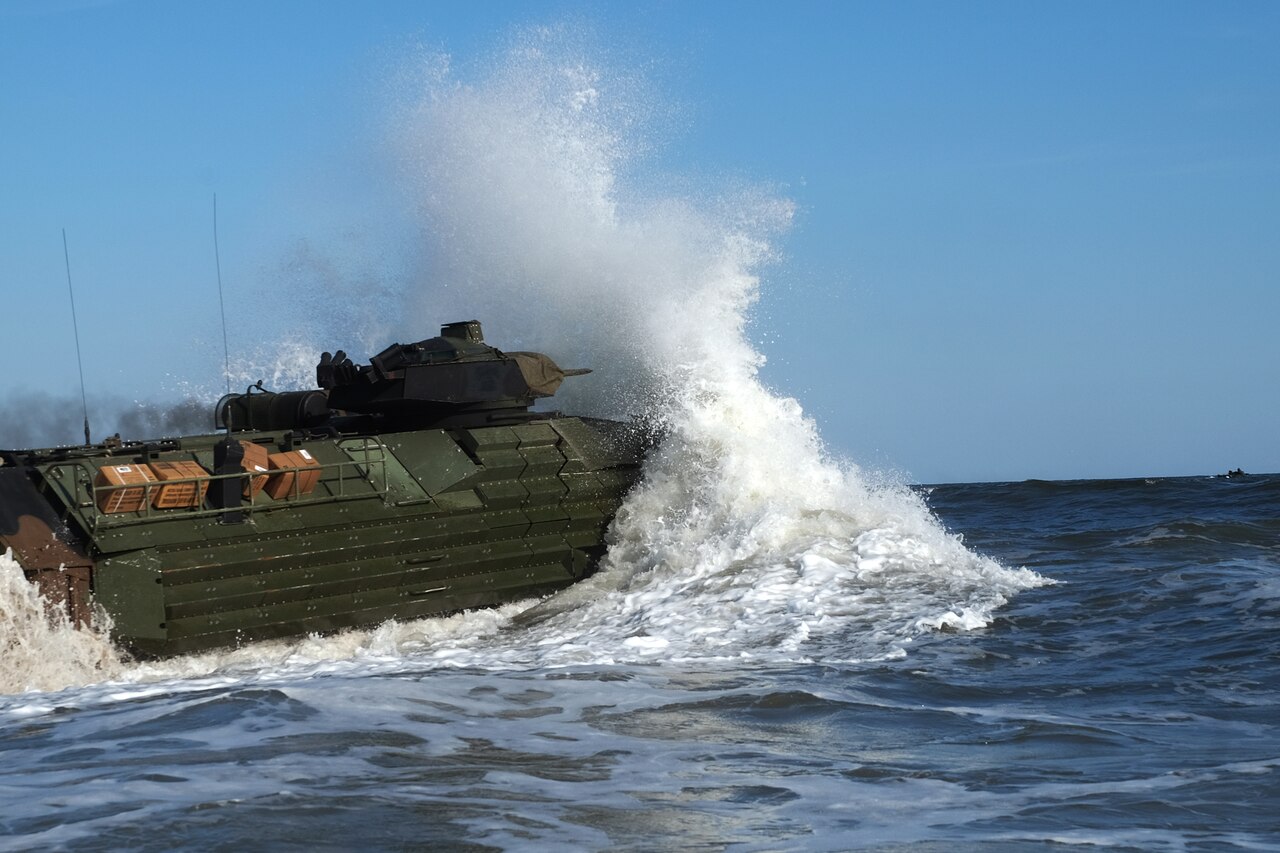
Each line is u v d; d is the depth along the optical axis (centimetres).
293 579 1550
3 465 1520
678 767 870
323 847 683
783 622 1461
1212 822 733
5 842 690
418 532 1639
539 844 695
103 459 1505
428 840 698
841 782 830
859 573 1630
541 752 909
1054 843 698
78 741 954
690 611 1546
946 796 796
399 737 947
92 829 709
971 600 1503
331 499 1584
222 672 1419
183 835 698
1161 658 1230
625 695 1113
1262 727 975
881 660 1268
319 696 1095
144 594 1448
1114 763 870
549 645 1479
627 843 700
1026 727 982
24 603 1384
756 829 728
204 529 1492
